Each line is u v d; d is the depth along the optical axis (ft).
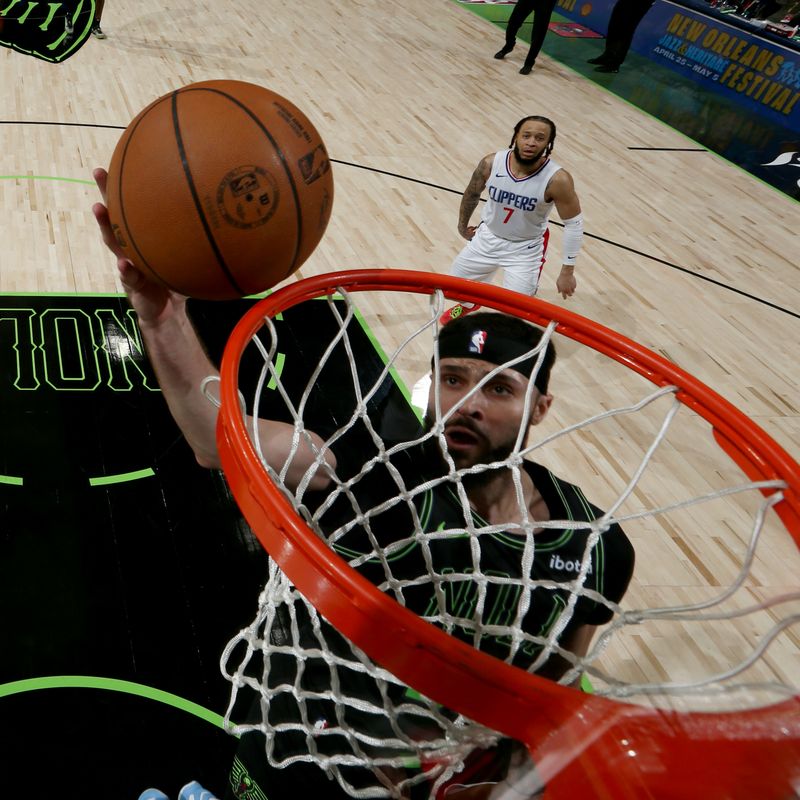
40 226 14.74
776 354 14.58
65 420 10.82
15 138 17.79
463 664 3.13
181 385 5.02
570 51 30.53
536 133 11.76
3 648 8.10
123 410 11.15
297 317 13.24
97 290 13.32
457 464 5.98
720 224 19.24
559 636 5.14
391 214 16.97
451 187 18.62
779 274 17.40
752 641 7.58
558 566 5.55
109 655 8.21
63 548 9.16
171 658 8.30
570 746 3.04
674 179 21.34
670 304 15.58
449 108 23.31
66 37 23.02
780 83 26.81
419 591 5.27
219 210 4.23
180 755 7.50
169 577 9.09
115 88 21.15
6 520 9.34
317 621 4.79
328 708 5.04
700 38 29.76
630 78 28.86
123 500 9.87
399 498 5.27
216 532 9.71
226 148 4.24
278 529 3.48
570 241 13.01
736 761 2.75
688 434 11.91
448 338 6.25
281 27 27.96
